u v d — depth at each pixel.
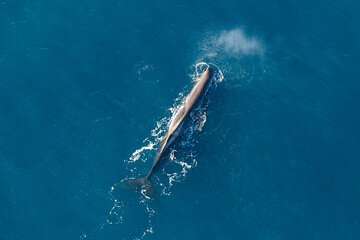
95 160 106.12
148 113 109.44
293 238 101.81
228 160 106.69
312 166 106.94
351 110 111.38
